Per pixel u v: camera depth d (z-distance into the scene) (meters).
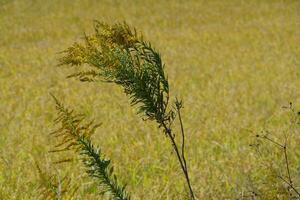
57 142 10.18
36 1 51.44
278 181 6.51
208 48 28.02
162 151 9.78
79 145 3.09
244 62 23.28
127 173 8.70
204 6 46.78
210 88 17.48
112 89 17.98
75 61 3.44
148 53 3.58
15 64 26.20
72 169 8.56
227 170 8.32
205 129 11.41
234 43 29.22
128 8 48.47
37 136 11.34
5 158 9.70
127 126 12.04
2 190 7.78
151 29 37.84
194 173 8.31
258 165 7.98
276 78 18.72
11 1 51.28
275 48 26.77
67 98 16.78
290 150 8.73
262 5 45.25
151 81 3.54
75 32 39.69
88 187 7.60
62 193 3.15
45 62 26.33
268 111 13.37
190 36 32.84
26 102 16.56
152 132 11.23
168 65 23.30
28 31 40.41
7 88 19.81
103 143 10.59
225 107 14.09
